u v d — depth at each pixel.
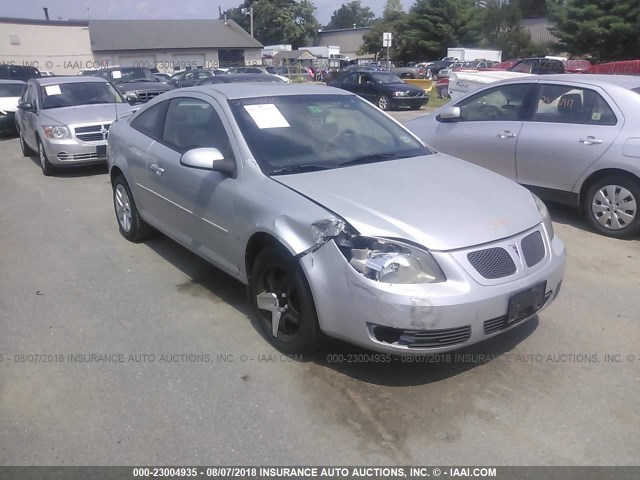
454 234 3.29
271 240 3.78
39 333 4.20
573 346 3.91
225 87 4.83
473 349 3.86
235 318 4.36
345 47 94.62
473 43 59.41
